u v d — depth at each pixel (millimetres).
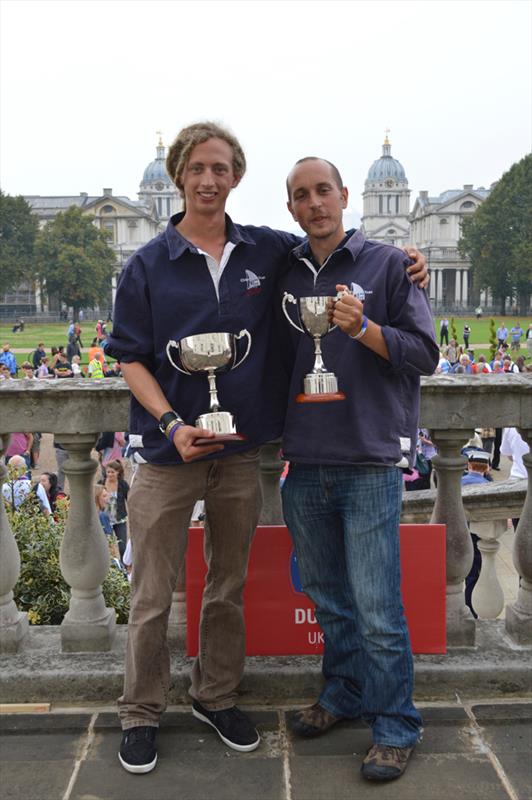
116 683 3291
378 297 2836
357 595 2873
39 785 2799
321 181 2840
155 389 2814
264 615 3443
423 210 137875
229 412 2854
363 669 2943
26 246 99188
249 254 2891
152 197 169250
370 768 2795
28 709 3256
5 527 3426
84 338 65562
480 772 2850
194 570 3383
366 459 2812
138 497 2920
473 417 3377
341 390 2840
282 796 2738
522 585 3553
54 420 3293
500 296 94188
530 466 3449
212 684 3102
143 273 2826
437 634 3406
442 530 3369
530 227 87500
